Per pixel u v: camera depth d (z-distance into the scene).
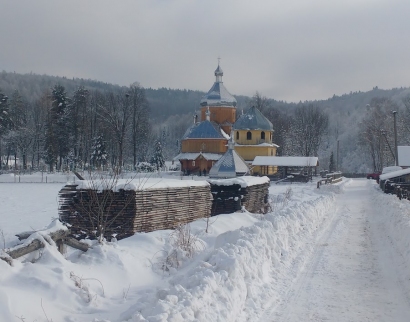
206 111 84.94
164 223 15.40
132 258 10.15
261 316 8.34
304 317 8.35
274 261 12.05
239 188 21.69
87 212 12.44
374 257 13.87
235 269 8.91
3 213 27.34
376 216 25.92
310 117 107.19
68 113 80.19
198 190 18.05
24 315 6.54
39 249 8.55
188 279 8.09
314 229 19.67
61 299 7.43
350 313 8.62
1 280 7.18
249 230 12.77
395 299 9.52
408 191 34.91
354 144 149.00
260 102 111.12
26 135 87.19
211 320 6.99
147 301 7.27
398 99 180.62
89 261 9.48
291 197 36.81
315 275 11.55
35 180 64.12
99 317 7.24
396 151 60.41
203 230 15.12
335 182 64.38
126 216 13.83
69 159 82.25
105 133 81.75
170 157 147.25
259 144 80.19
